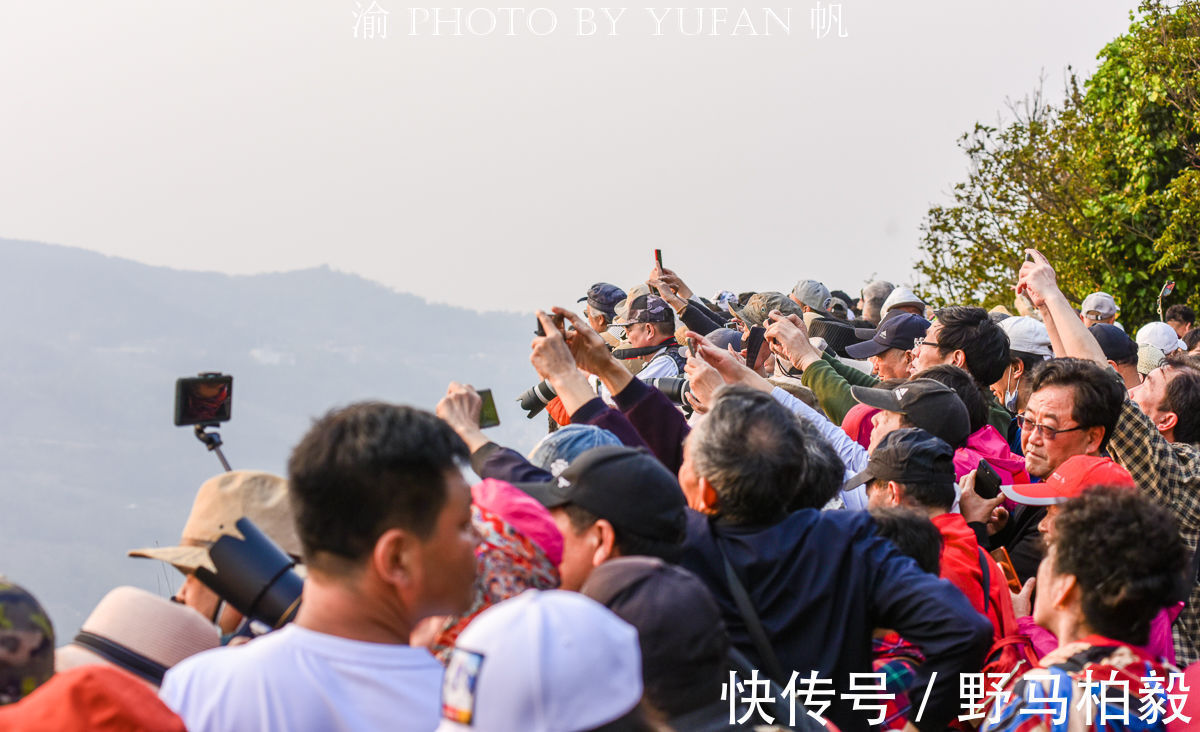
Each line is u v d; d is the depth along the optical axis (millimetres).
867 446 4695
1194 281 18500
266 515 2768
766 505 2838
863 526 2930
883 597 2830
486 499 2578
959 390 4391
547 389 4879
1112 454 4152
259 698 1987
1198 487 4016
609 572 2195
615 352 6371
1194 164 18422
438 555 2057
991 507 3818
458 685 1695
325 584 2074
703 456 2863
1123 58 19344
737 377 4180
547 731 1636
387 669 2039
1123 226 18938
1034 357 5609
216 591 2572
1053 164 21375
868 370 6707
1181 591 2586
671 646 2078
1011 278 21812
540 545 2529
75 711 1771
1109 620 2559
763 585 2775
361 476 2008
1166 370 4562
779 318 5086
